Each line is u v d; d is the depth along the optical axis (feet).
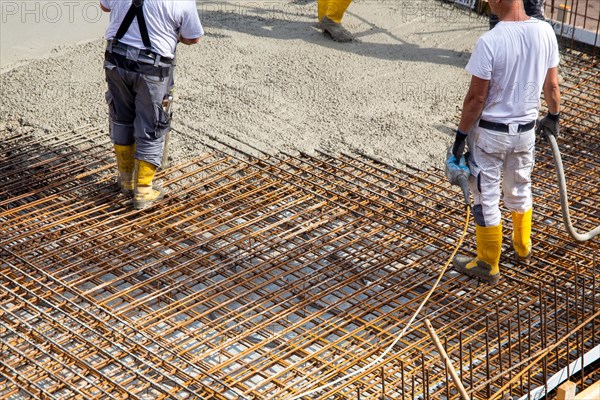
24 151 23.53
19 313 17.63
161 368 16.30
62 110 25.54
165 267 19.27
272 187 22.27
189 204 21.40
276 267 19.13
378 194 21.89
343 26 31.12
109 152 23.70
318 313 17.65
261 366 16.51
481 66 16.66
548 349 15.43
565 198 18.35
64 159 23.27
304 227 20.59
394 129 25.05
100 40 30.27
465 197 17.63
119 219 20.81
